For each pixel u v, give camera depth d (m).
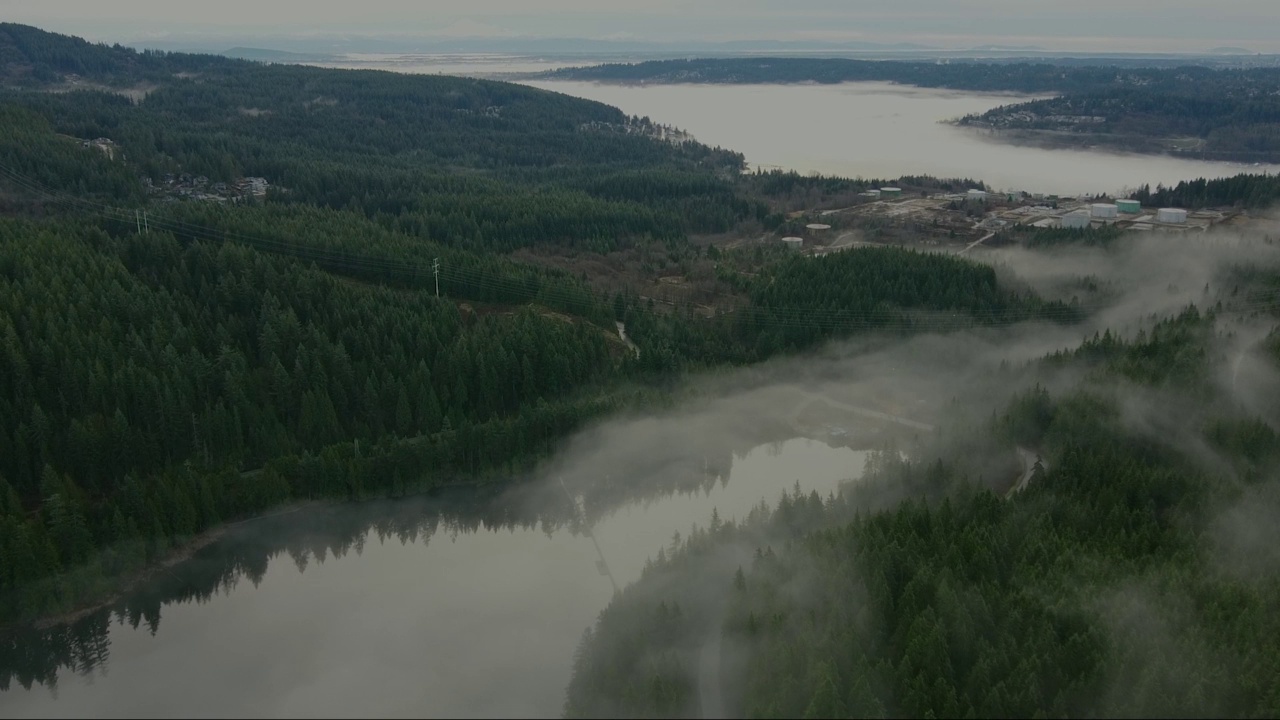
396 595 95.06
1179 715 61.59
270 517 106.19
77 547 91.94
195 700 79.56
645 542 105.06
